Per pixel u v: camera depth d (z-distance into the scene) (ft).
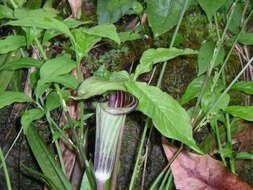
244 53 1.28
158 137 1.27
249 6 1.27
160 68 1.24
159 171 1.29
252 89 0.93
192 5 1.25
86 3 1.33
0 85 1.12
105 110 0.68
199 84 1.00
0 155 0.88
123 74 0.68
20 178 1.38
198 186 1.01
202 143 1.16
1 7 0.82
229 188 1.00
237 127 1.13
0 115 1.34
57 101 0.86
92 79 0.62
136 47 1.25
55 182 1.00
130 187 1.00
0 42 0.82
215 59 0.94
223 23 1.28
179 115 0.58
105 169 0.73
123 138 1.29
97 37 0.71
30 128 1.03
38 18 0.64
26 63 0.86
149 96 0.59
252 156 1.01
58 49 1.25
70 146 1.18
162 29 1.05
